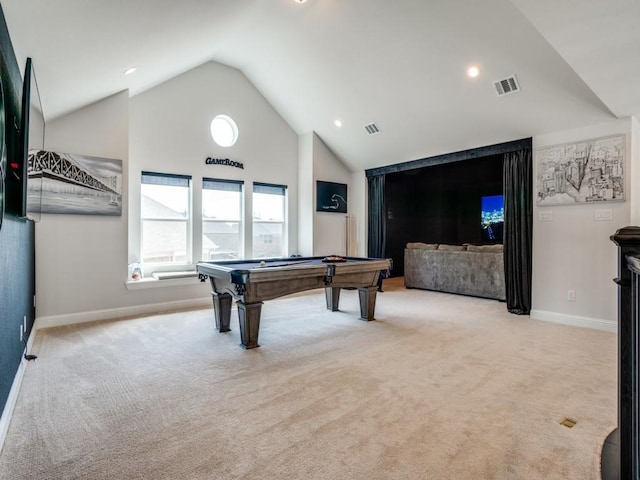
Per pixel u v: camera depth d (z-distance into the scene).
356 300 5.75
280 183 6.65
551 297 4.44
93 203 4.36
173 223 5.41
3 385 2.01
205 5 3.31
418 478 1.59
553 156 4.41
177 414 2.15
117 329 3.98
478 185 9.02
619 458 1.64
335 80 5.28
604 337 3.74
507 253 4.96
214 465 1.67
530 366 2.92
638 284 1.27
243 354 3.19
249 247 6.20
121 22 2.75
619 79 2.91
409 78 4.68
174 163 5.36
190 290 5.23
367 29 4.28
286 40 4.96
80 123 4.28
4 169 2.00
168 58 4.27
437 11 3.72
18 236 2.71
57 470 1.63
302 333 3.85
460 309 5.09
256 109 6.30
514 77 4.04
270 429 1.98
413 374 2.75
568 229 4.30
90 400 2.32
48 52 2.63
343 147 6.77
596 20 2.15
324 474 1.61
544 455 1.75
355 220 7.46
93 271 4.39
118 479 1.58
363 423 2.05
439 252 6.52
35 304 3.95
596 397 2.38
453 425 2.03
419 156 6.14
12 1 1.88
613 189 3.94
